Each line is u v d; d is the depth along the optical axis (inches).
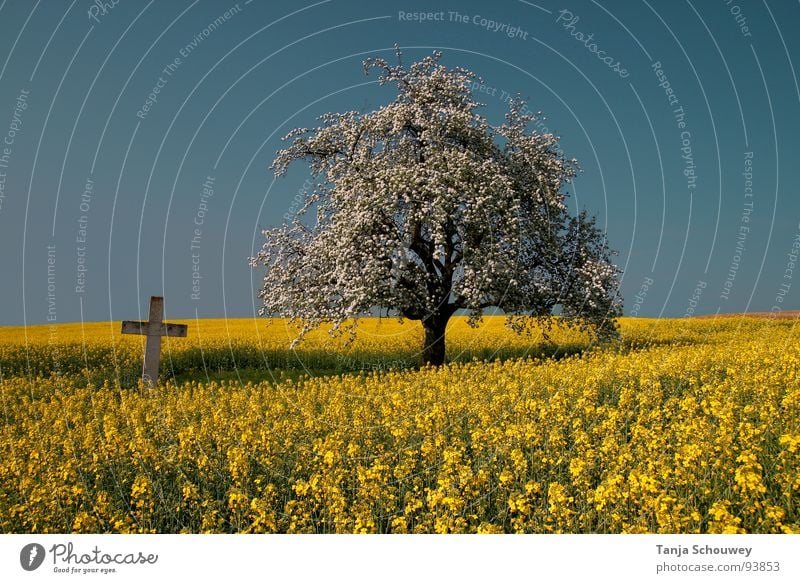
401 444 382.3
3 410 599.8
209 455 382.0
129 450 390.6
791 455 295.0
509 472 301.1
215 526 296.4
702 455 291.6
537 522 274.8
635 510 266.5
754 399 450.9
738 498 271.1
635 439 350.0
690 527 255.8
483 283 818.2
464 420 434.9
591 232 947.3
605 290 872.9
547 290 875.4
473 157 853.8
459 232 848.9
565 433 404.5
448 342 1106.7
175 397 618.5
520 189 888.9
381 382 674.8
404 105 894.4
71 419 528.7
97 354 1013.2
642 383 505.7
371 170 873.5
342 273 830.5
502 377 592.1
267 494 311.3
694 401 393.7
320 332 1268.5
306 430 437.1
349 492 327.9
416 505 282.7
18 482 353.1
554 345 1043.9
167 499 323.9
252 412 465.4
